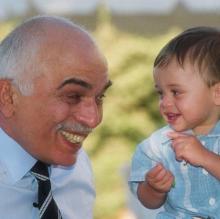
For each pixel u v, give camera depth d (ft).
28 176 11.93
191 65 11.88
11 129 11.73
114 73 36.06
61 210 12.68
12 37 11.44
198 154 11.75
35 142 11.45
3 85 11.41
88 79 11.16
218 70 11.94
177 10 44.68
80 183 13.01
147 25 43.96
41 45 11.21
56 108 11.21
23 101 11.30
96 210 34.71
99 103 11.53
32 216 11.91
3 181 11.79
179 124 12.04
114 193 34.83
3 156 11.85
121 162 35.22
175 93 12.01
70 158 11.54
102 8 39.68
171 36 36.50
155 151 12.41
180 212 12.21
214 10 44.88
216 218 12.04
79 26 11.62
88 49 11.25
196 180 12.11
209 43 12.02
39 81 11.18
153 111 36.19
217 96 12.01
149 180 11.95
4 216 11.75
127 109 36.11
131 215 25.63
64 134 11.41
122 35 37.65
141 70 36.11
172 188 12.19
